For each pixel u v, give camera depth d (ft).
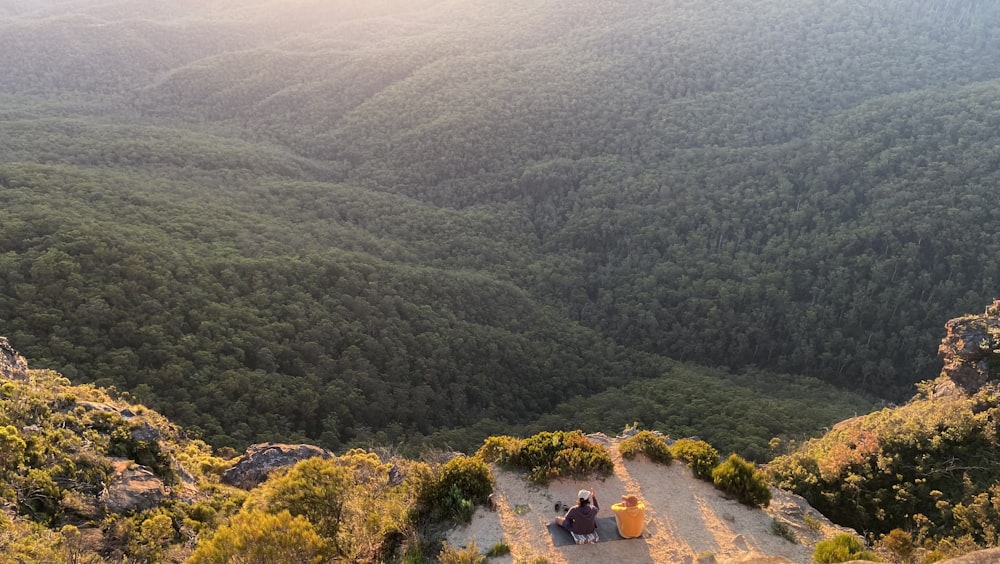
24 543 41.39
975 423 69.87
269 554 34.30
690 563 37.81
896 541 43.78
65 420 64.85
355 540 42.70
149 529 51.60
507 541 40.34
